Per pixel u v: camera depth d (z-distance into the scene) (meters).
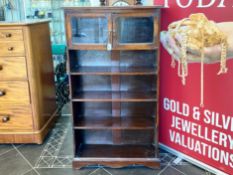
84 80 2.20
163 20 2.07
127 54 2.13
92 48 1.87
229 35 1.70
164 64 2.15
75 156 2.12
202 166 2.06
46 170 2.10
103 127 2.06
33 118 2.42
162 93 2.23
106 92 2.18
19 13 3.76
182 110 2.12
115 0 2.76
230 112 1.79
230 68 1.73
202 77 1.91
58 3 3.82
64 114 3.25
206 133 1.98
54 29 3.87
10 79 2.32
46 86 2.66
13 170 2.11
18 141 2.47
